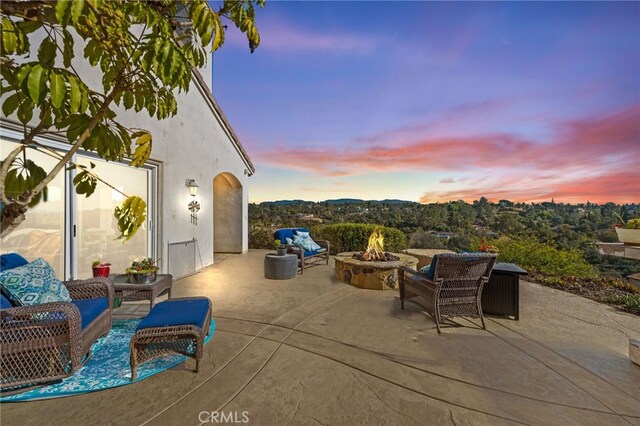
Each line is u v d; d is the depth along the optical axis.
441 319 3.72
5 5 1.12
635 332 3.37
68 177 3.99
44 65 1.04
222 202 10.00
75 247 4.08
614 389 2.27
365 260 5.79
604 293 4.89
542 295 4.84
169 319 2.52
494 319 3.77
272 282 5.77
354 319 3.75
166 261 5.75
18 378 2.13
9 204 1.12
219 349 2.89
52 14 1.27
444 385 2.30
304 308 4.18
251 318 3.77
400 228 10.54
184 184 6.40
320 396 2.16
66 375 2.24
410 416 1.95
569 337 3.22
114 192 4.79
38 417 1.90
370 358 2.73
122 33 1.45
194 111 6.79
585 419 1.93
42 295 2.48
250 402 2.08
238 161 9.52
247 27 1.75
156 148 5.48
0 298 2.24
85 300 2.89
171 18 1.51
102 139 1.54
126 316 3.89
